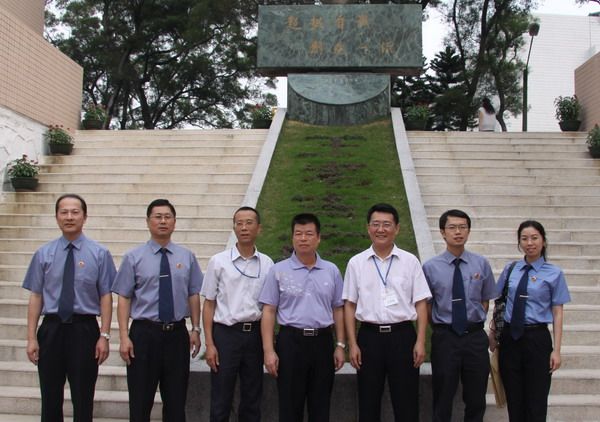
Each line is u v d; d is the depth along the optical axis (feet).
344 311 16.11
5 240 30.40
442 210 32.32
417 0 77.10
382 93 46.88
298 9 49.49
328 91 47.19
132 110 98.37
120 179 36.91
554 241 29.71
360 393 15.78
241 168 37.60
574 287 25.05
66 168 38.58
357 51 48.93
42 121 40.93
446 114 86.79
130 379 15.74
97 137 43.73
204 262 27.71
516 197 33.47
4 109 36.06
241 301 15.89
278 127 42.88
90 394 15.94
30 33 39.40
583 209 32.19
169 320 15.83
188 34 79.61
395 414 15.64
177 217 31.78
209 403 17.83
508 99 85.15
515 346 15.98
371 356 15.56
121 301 15.83
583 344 22.04
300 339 15.40
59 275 15.98
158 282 15.94
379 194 31.96
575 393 19.35
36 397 19.12
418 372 15.66
